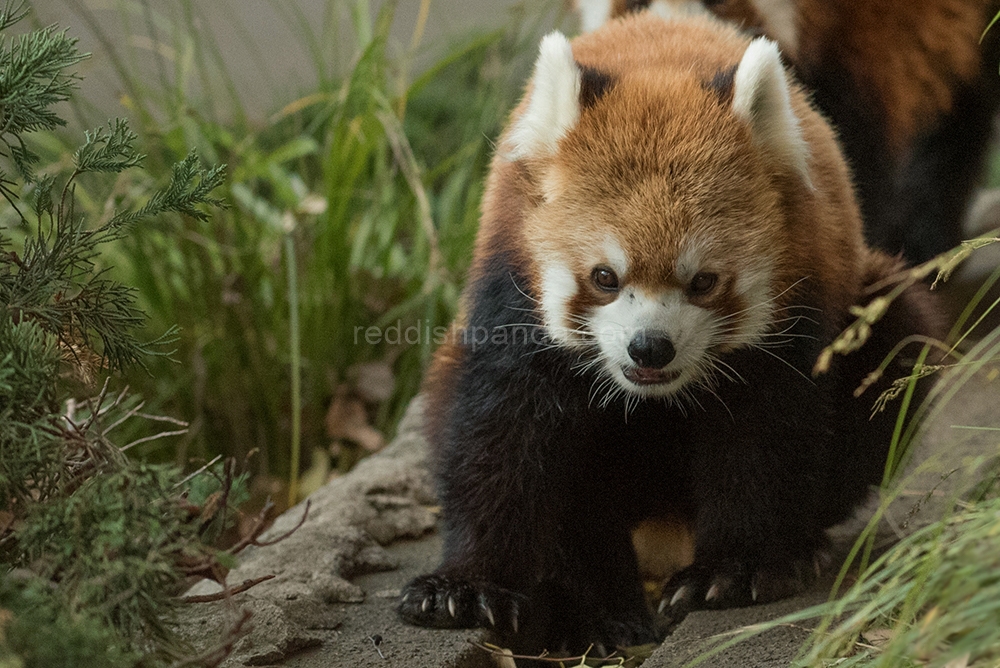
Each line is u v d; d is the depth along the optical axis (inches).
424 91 550.9
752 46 230.1
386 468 309.7
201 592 236.1
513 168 245.0
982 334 368.2
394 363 414.9
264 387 386.0
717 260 222.7
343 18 585.3
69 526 159.3
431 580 242.7
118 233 198.4
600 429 260.4
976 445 295.9
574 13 434.3
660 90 235.5
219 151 443.8
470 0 647.1
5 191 194.4
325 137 471.8
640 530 288.4
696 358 229.5
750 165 227.9
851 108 388.5
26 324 171.0
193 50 468.8
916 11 375.9
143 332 384.8
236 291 381.1
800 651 193.6
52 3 529.0
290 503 353.1
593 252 226.5
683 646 218.2
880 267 266.5
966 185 411.2
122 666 155.9
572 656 255.0
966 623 161.9
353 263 430.3
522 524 248.7
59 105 477.7
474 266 259.3
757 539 245.8
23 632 145.4
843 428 259.4
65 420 180.2
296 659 218.4
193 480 211.6
